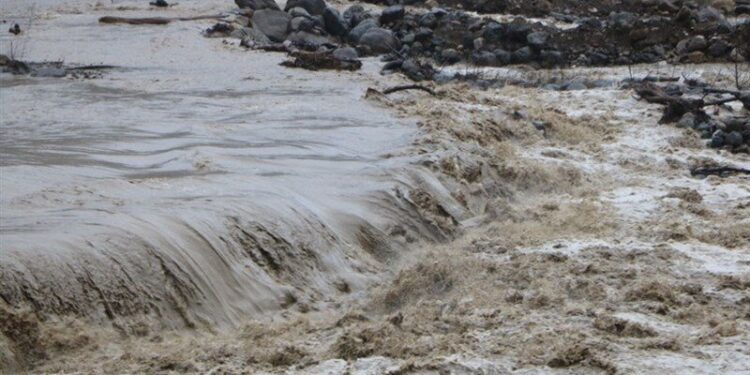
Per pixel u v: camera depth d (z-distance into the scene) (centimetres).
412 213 1841
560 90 3356
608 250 1722
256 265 1525
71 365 1237
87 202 1577
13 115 2325
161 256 1416
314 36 4100
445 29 4216
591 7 5128
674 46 4175
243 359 1266
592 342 1306
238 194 1680
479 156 2206
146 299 1370
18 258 1307
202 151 1977
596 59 4069
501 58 4012
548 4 5025
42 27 4078
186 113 2439
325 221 1683
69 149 1964
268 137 2194
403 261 1730
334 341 1327
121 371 1222
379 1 4862
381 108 2603
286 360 1262
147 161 1908
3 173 1723
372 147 2159
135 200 1608
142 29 4047
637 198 2130
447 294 1570
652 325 1403
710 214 2014
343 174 1917
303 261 1584
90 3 4906
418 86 2891
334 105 2605
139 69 3216
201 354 1273
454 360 1242
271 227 1584
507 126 2561
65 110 2411
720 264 1683
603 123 2822
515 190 2166
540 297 1483
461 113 2580
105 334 1309
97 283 1341
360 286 1614
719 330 1370
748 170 2397
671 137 2697
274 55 3638
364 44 4003
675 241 1811
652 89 3150
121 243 1401
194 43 3769
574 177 2259
